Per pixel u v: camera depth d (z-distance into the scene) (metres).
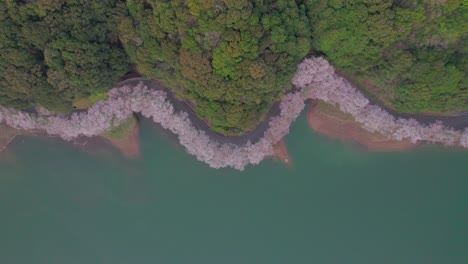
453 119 70.25
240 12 55.44
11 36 60.00
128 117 71.38
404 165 72.62
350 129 71.88
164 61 64.00
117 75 66.69
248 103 63.91
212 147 70.56
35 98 66.25
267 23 58.31
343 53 64.94
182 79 63.88
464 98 65.12
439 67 61.38
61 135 72.62
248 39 57.47
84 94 66.69
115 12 61.25
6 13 58.66
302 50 63.28
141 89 70.25
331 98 69.94
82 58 61.19
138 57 63.84
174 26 58.38
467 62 61.75
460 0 57.78
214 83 61.22
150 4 59.25
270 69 60.56
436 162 72.31
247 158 71.19
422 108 67.56
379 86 67.88
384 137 71.25
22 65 61.72
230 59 58.72
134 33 61.72
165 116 70.44
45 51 60.50
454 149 71.62
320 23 62.22
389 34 60.69
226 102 63.84
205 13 55.84
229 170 72.38
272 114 70.69
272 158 72.44
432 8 58.62
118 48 64.88
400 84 65.56
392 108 70.44
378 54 63.69
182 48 60.03
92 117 70.19
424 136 70.62
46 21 59.22
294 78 67.31
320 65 66.50
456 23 59.03
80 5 59.50
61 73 61.88
